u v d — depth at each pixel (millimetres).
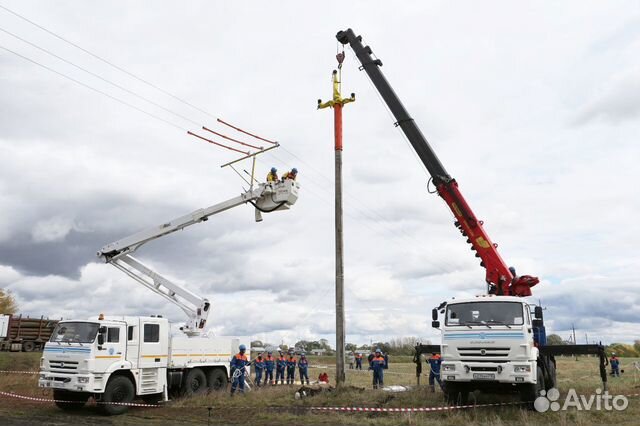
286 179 19734
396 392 17297
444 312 14242
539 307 14391
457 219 17312
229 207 20344
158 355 17172
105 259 21047
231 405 16188
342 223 19406
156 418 14508
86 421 13898
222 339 20141
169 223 20719
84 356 15164
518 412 13344
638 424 12109
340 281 19016
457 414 13172
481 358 13320
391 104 18484
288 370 25359
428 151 17766
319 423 13008
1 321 39031
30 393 20078
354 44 19453
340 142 19875
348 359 50969
